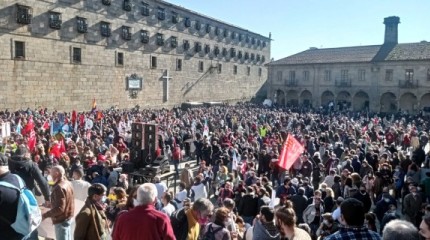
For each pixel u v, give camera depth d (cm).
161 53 5484
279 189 1293
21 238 514
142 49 5116
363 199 1073
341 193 1312
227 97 7275
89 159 1500
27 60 3616
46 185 728
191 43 6156
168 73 5641
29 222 511
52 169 653
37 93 3734
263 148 2002
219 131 2700
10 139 1812
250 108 5384
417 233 311
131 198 724
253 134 2650
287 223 538
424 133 2739
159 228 479
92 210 588
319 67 6825
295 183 1290
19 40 3531
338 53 6900
